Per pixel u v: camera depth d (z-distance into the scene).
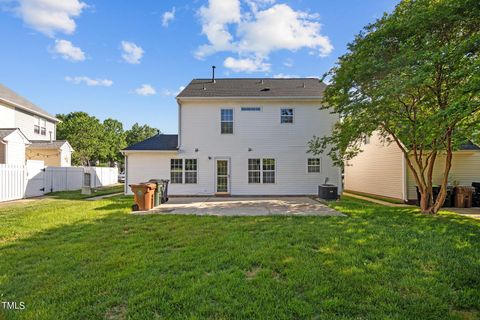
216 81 16.19
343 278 3.28
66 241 5.02
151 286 3.08
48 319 2.45
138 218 7.25
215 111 14.08
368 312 2.55
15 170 11.88
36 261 3.99
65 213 7.93
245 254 4.16
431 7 7.00
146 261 3.91
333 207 9.38
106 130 43.28
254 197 13.40
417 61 6.73
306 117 14.09
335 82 9.48
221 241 4.93
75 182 17.73
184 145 14.01
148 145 14.42
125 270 3.57
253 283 3.15
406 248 4.42
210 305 2.65
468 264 3.76
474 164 12.28
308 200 11.98
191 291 2.94
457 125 6.66
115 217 7.37
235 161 14.04
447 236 5.18
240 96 13.81
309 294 2.87
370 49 8.20
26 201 11.06
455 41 7.00
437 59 6.27
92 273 3.50
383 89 7.09
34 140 20.66
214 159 14.02
